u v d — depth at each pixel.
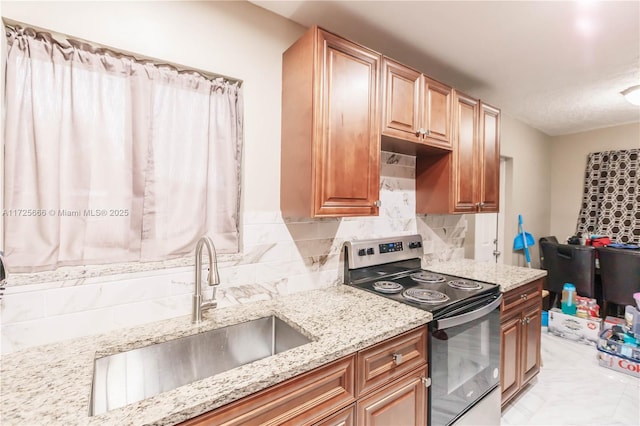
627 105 3.12
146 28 1.27
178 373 1.20
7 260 1.04
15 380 0.87
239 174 1.55
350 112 1.53
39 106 1.08
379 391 1.20
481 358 1.65
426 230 2.52
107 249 1.21
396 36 1.85
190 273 1.38
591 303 3.02
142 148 1.27
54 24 1.10
